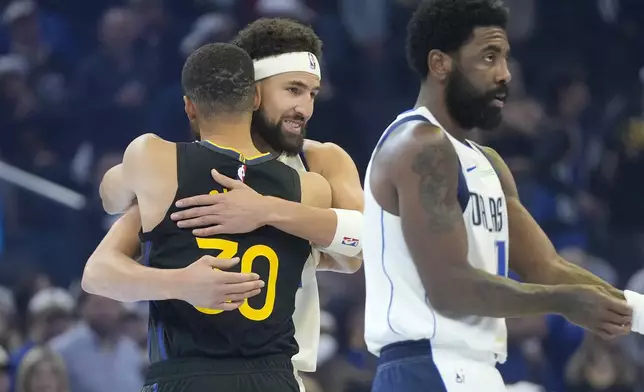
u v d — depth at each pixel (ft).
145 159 25.70
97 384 50.72
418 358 23.79
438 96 24.66
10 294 56.85
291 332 26.30
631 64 80.89
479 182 24.47
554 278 26.27
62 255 61.52
